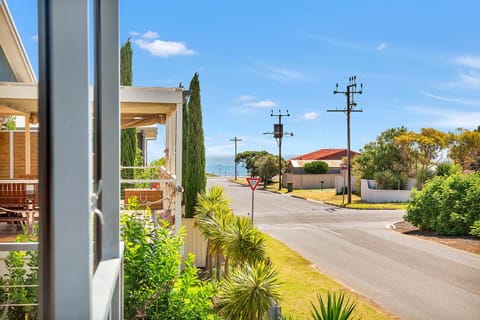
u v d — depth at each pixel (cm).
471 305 1062
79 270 153
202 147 1528
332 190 4756
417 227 2206
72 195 150
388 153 3844
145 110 1188
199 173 1512
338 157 6391
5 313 398
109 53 273
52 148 148
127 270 562
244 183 6391
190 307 579
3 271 571
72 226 152
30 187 925
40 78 146
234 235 998
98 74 265
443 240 1877
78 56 148
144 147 2403
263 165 5634
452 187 2017
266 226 2294
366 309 1006
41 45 146
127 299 557
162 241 600
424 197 2088
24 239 524
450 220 1969
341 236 1992
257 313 735
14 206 741
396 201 3525
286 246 1750
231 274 810
